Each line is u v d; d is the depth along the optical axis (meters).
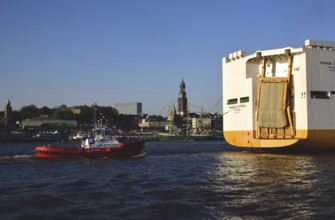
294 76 62.59
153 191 31.95
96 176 42.41
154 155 70.31
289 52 62.25
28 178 41.59
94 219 23.31
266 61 67.00
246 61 67.88
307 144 61.97
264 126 64.25
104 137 66.88
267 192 30.44
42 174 44.81
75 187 35.06
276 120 63.38
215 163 53.38
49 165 54.31
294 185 33.38
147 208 25.83
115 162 57.50
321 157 58.62
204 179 38.16
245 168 46.06
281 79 63.09
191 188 33.00
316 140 61.47
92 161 59.38
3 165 54.78
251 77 66.00
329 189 31.38
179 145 125.62
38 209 26.20
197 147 106.19
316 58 61.53
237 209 25.19
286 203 26.56
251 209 25.12
